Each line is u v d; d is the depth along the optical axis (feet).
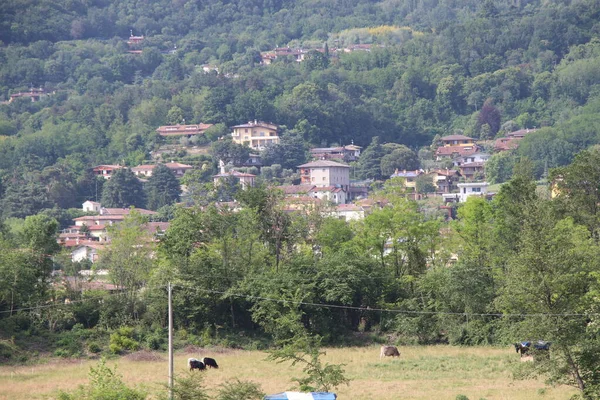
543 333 259.39
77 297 490.90
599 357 257.34
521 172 646.33
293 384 330.54
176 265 486.38
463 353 422.82
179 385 258.37
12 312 465.88
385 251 604.08
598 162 492.13
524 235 271.90
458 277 463.83
